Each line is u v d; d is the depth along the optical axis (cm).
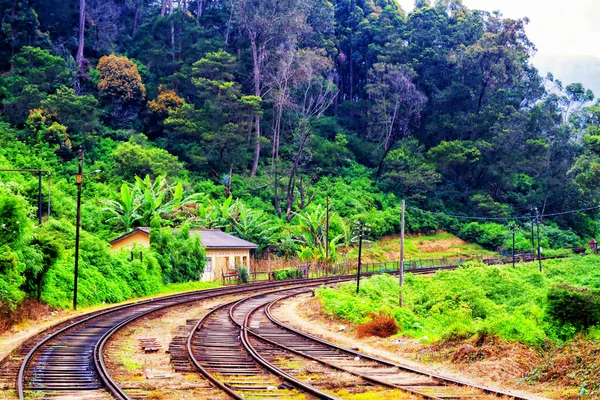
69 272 3036
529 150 9550
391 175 8894
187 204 5766
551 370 1451
